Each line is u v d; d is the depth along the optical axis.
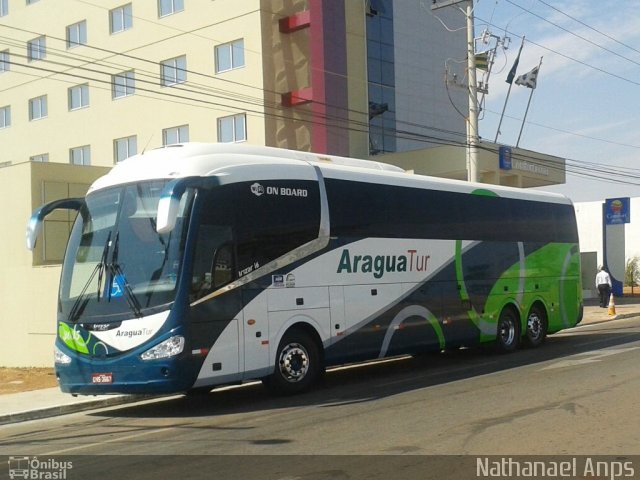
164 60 35.69
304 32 33.50
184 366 11.00
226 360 11.57
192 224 11.38
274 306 12.38
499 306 17.62
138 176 12.02
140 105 36.72
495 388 12.41
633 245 56.31
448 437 8.80
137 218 11.71
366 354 14.09
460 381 13.52
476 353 18.44
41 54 41.31
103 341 11.42
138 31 36.75
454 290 16.30
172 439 9.65
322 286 13.28
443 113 45.78
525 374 13.95
